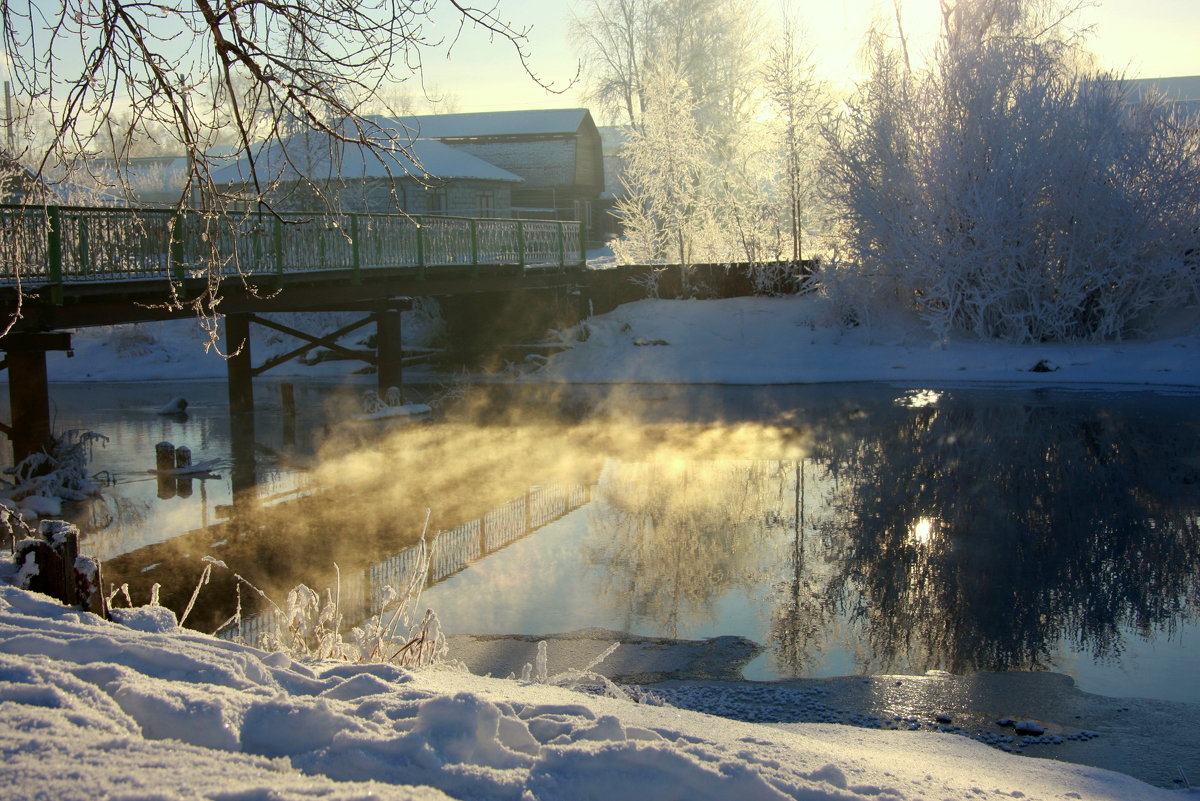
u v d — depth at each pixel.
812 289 31.42
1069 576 9.87
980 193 26.91
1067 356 25.98
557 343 29.83
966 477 14.70
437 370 29.19
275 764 2.64
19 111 6.36
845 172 28.83
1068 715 6.52
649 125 35.97
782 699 6.79
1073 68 28.47
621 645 8.02
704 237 36.12
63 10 6.19
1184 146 26.16
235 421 20.92
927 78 28.69
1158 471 14.84
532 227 27.06
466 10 6.55
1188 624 8.48
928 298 27.53
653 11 49.44
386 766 2.68
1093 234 26.12
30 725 2.62
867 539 11.42
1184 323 26.91
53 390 27.02
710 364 27.92
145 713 2.88
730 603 9.15
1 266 11.85
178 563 10.30
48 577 4.62
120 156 6.66
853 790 3.14
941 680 7.20
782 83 33.97
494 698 3.57
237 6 6.30
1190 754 5.86
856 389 24.73
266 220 16.62
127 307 14.34
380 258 19.94
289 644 5.61
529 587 9.62
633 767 2.77
